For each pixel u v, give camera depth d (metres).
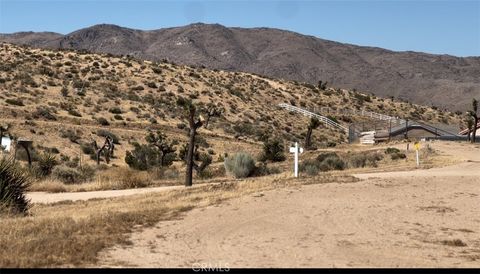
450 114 161.62
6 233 11.64
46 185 26.91
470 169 34.47
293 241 12.05
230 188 21.47
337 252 11.13
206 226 13.55
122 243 11.30
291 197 18.59
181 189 22.66
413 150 57.44
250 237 12.37
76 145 62.09
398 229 13.88
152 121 78.44
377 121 117.50
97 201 20.11
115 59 116.56
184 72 119.31
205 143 72.06
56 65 101.12
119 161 57.84
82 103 80.94
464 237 13.16
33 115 68.38
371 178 25.83
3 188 16.23
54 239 11.02
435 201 18.75
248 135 85.31
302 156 55.31
